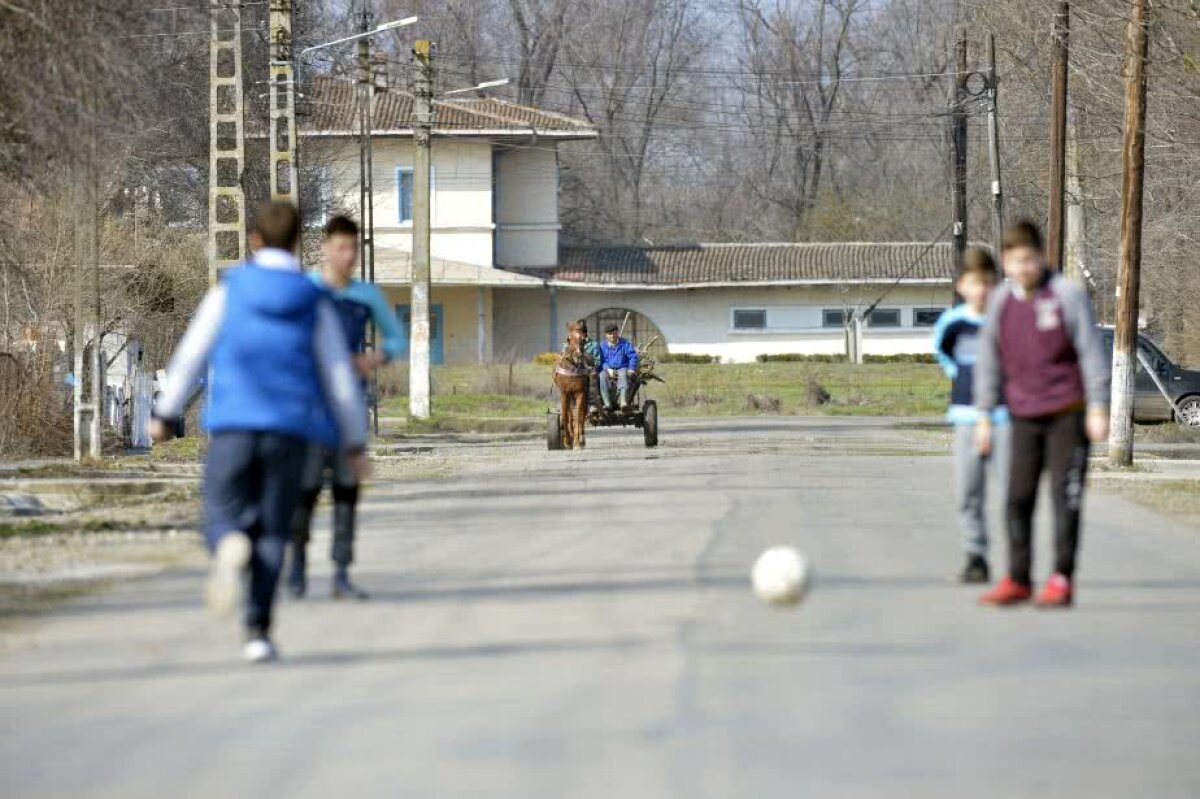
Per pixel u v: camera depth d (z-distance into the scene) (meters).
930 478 68.38
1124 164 79.88
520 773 19.70
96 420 82.75
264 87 127.56
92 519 52.91
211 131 84.69
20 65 54.66
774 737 21.62
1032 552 33.06
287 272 27.02
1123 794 19.38
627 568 38.44
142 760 20.80
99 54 55.56
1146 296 160.88
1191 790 19.61
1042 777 19.95
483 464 80.31
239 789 19.30
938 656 27.47
